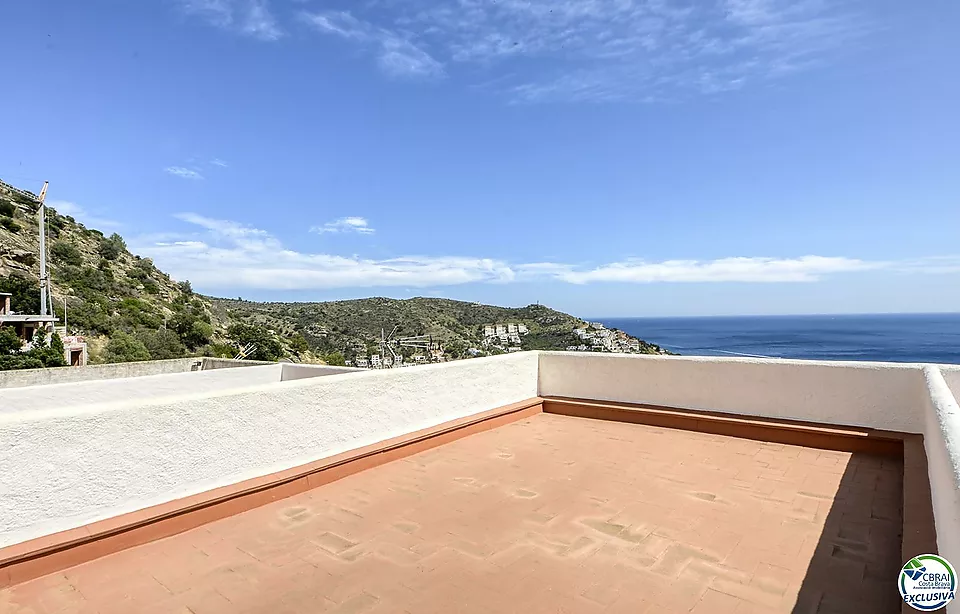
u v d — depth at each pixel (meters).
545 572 2.72
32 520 2.70
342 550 3.00
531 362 7.18
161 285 53.47
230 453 3.64
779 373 5.62
